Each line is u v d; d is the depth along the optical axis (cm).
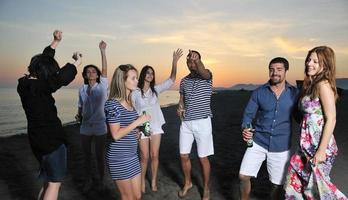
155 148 554
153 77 534
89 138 550
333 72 348
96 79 541
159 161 788
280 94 408
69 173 692
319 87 348
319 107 352
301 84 402
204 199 520
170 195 548
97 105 536
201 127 502
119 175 362
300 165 370
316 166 348
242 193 441
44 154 379
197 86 504
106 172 694
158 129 546
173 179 640
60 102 6275
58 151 382
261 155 425
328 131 342
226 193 557
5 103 6544
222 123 1395
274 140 411
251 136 422
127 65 377
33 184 629
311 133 356
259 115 426
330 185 349
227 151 871
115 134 353
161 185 600
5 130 1942
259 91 425
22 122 2664
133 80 371
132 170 368
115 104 361
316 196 357
